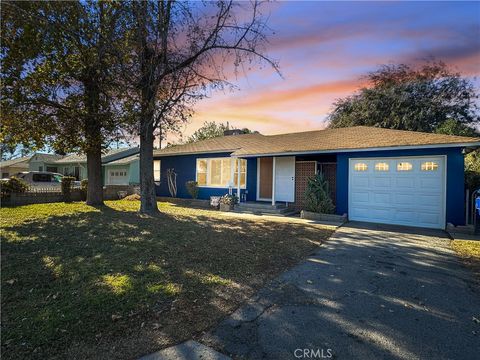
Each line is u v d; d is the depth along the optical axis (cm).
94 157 1235
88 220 856
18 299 338
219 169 1570
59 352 242
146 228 755
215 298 355
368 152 1009
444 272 468
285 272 460
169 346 255
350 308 337
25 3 822
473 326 299
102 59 945
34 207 1150
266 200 1411
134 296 348
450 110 2356
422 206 909
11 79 899
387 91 2556
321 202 1057
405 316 319
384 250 604
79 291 360
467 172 1007
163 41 894
